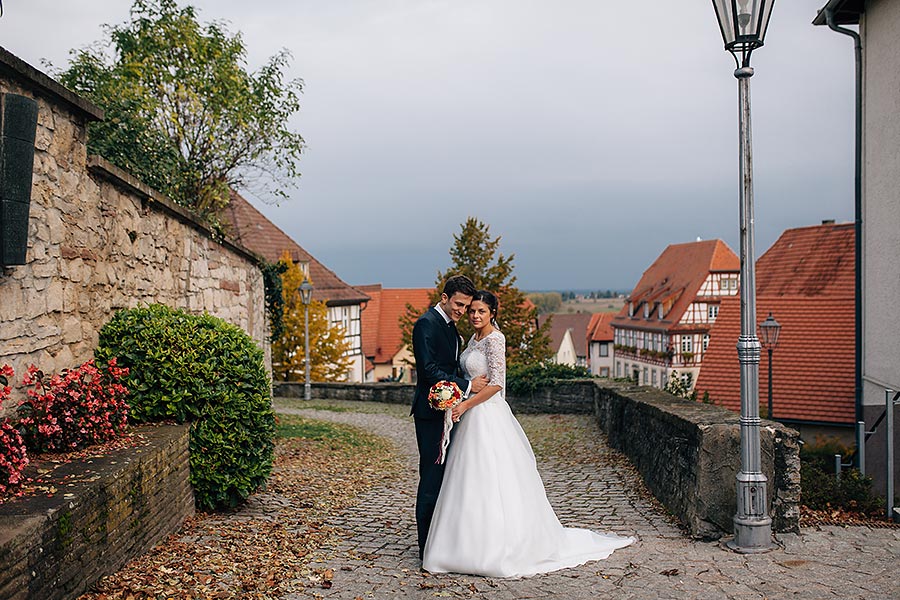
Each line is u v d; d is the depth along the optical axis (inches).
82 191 262.1
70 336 249.9
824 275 1189.7
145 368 260.8
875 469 494.3
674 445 282.4
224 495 263.3
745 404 223.9
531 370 740.0
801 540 230.8
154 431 242.2
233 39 554.6
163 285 358.6
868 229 501.7
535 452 479.2
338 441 522.9
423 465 224.1
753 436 222.5
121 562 189.6
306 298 949.8
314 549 232.7
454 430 223.0
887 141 472.4
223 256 487.5
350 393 952.9
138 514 202.1
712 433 235.9
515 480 215.8
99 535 175.9
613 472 381.7
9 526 143.7
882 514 288.8
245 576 196.9
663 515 280.5
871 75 492.1
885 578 191.9
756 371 223.8
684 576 196.7
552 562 213.0
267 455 278.7
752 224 225.1
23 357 219.1
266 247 1515.7
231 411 262.4
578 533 233.0
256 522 260.4
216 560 207.9
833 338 862.5
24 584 141.2
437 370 217.2
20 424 202.5
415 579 202.7
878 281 487.8
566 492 335.9
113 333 270.4
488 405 222.4
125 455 205.0
